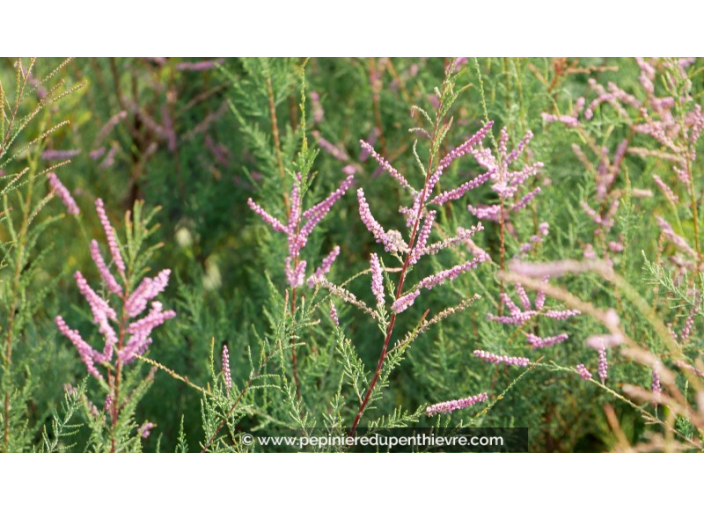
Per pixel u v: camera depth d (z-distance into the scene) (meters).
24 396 1.29
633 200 1.52
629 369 1.43
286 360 1.37
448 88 1.27
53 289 1.60
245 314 1.54
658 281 1.34
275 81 1.49
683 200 1.48
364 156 1.64
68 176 1.72
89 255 1.67
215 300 1.64
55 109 1.66
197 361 1.51
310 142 1.64
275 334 1.31
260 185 1.70
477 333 1.45
